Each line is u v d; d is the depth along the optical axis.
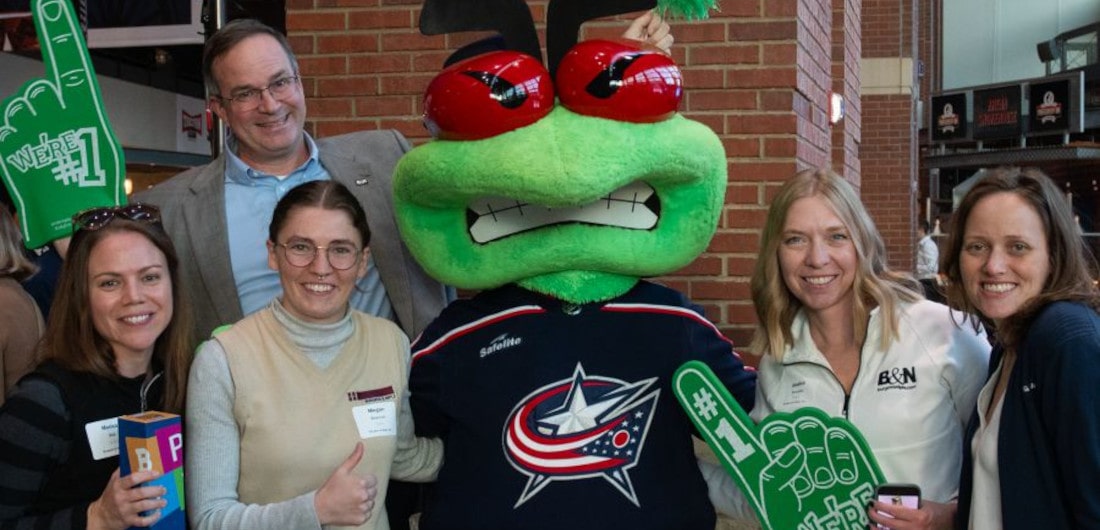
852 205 2.23
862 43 11.91
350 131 4.69
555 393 2.27
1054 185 1.97
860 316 2.23
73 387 2.01
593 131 2.10
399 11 4.62
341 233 2.12
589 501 2.21
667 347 2.32
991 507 1.98
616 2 2.46
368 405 2.18
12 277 2.80
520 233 2.29
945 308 2.25
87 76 2.70
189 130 13.07
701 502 2.33
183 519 1.97
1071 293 1.90
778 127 4.39
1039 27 37.53
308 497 1.99
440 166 2.17
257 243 2.79
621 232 2.27
